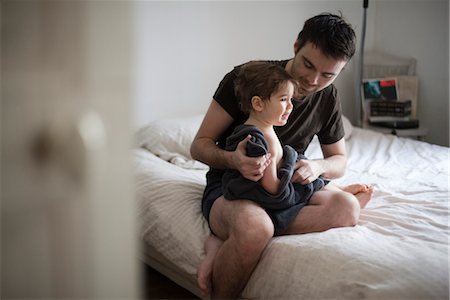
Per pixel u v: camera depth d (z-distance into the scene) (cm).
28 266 34
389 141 279
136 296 39
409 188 188
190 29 293
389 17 367
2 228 33
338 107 168
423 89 352
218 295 139
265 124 144
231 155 140
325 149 175
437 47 339
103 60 34
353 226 143
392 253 119
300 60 145
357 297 110
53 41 33
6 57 32
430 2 340
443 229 141
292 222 144
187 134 251
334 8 349
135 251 39
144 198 176
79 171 34
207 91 305
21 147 33
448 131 340
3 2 32
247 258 132
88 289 36
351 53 143
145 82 283
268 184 139
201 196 175
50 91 33
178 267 163
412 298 104
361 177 212
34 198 33
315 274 120
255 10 314
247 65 147
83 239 35
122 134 35
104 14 34
